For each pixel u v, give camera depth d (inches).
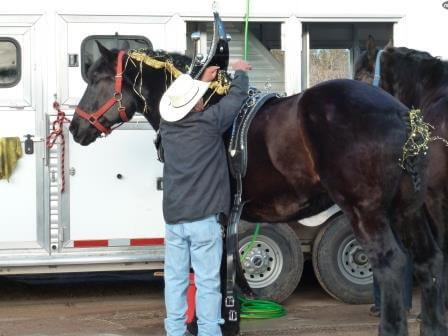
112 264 293.0
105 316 291.7
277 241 300.7
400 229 210.1
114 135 288.8
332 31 311.0
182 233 208.7
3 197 284.5
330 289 306.5
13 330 269.7
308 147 204.4
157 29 292.2
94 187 288.7
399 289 192.5
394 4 304.0
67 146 286.8
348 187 197.6
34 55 286.0
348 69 312.8
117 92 240.2
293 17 299.6
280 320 283.0
